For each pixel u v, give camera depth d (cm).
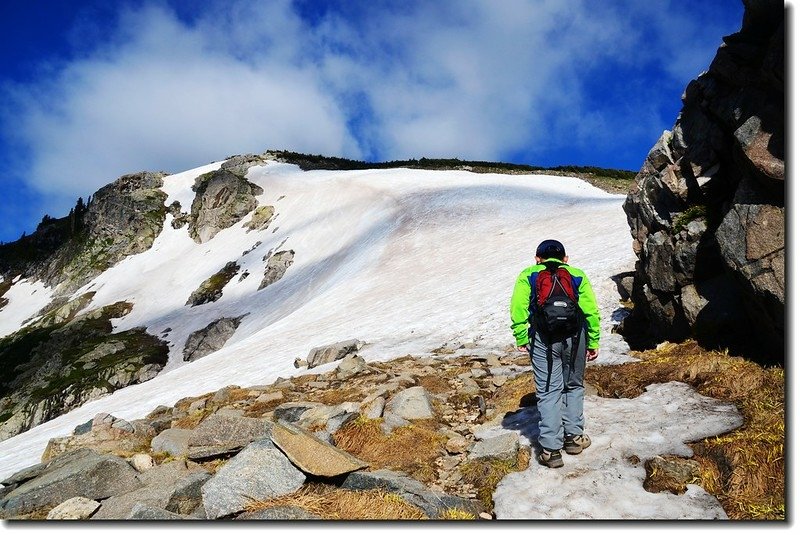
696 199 952
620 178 8075
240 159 11862
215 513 576
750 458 545
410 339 1772
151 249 9856
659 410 698
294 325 2762
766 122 716
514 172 8962
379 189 7600
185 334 6488
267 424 752
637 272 1173
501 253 3023
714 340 850
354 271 3931
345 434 785
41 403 5847
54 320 8481
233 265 7831
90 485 661
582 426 639
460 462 685
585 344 648
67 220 13312
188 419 1073
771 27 790
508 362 1194
